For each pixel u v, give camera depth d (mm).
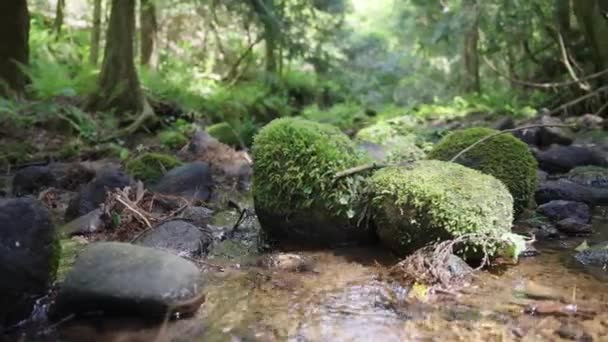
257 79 6941
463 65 7523
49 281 1209
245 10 6008
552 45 5543
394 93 7695
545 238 1684
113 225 1792
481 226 1393
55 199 2295
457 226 1391
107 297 1135
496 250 1412
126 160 2990
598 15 4461
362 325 1131
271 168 1643
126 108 4180
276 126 1688
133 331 1110
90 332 1106
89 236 1736
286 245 1655
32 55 5180
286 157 1629
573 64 5113
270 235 1709
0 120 3465
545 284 1314
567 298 1233
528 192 1791
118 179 2064
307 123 1717
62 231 1777
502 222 1433
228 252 1605
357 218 1588
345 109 6242
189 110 4738
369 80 7762
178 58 7305
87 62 5691
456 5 6523
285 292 1302
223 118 5109
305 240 1642
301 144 1628
